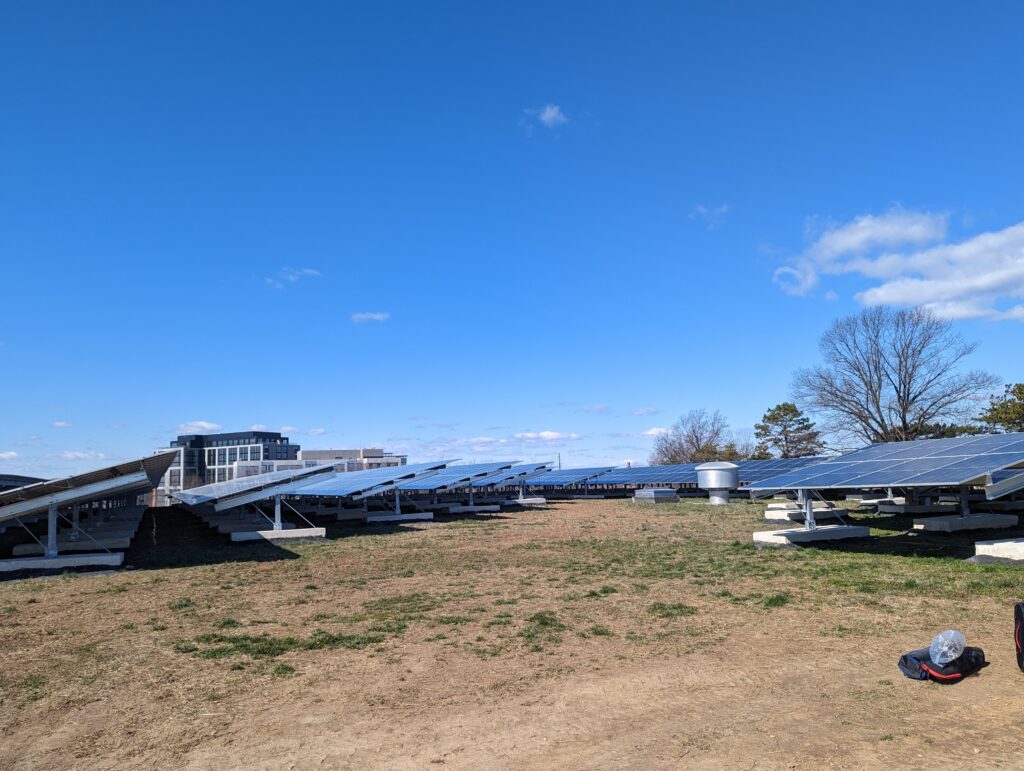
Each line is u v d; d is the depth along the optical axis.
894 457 19.67
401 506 39.06
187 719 7.04
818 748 5.91
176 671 8.70
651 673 8.32
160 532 29.62
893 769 5.44
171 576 16.48
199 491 37.06
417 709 7.25
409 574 16.44
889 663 8.34
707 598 12.62
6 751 6.30
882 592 12.41
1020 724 6.21
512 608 12.23
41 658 9.37
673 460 88.62
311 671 8.66
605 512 34.84
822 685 7.63
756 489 19.44
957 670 7.48
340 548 21.84
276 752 6.18
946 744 5.87
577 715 6.98
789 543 18.52
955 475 14.95
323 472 25.14
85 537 22.52
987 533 20.27
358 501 39.47
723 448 80.12
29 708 7.43
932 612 10.82
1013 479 14.28
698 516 30.95
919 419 54.62
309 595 13.91
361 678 8.34
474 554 19.81
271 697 7.69
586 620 11.19
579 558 18.41
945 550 16.94
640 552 19.14
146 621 11.60
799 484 18.70
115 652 9.63
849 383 57.34
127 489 19.38
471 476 36.12
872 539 19.48
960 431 50.78
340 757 6.05
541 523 29.33
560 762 5.84
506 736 6.46
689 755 5.87
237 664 8.97
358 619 11.60
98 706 7.46
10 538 25.08
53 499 17.25
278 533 24.11
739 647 9.34
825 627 10.20
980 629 9.68
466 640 10.06
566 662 8.87
